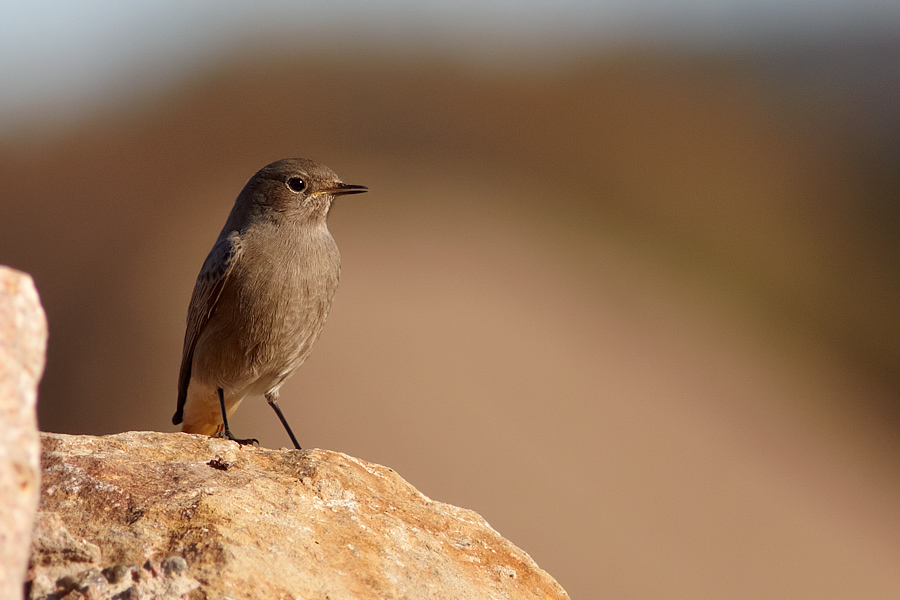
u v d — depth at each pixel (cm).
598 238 2991
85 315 2405
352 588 427
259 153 3625
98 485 448
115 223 2978
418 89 4000
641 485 1661
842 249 2981
